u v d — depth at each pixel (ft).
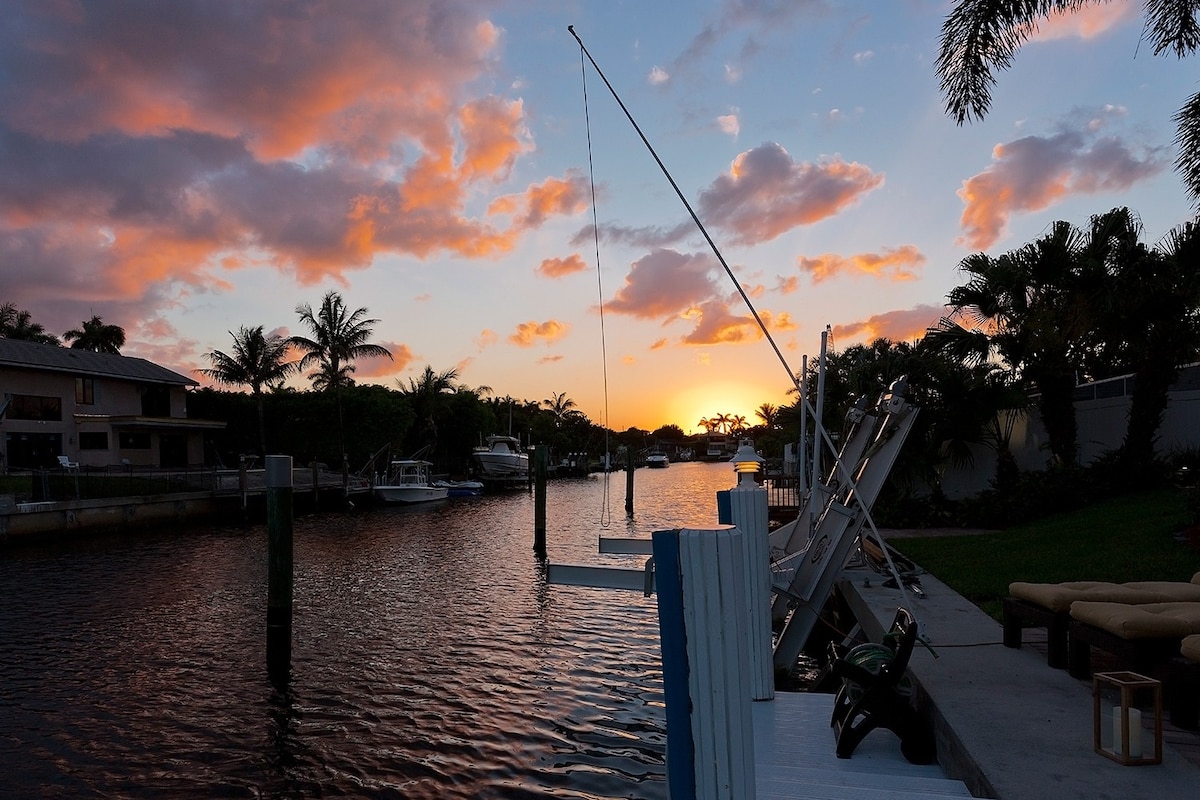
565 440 346.54
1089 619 17.24
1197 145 31.65
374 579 63.57
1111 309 51.13
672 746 7.31
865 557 38.63
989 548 42.11
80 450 136.36
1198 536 34.12
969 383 57.62
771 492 74.59
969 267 59.41
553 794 23.71
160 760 26.84
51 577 65.98
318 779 25.14
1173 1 30.37
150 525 106.11
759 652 20.76
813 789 13.71
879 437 27.30
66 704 32.63
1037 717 15.97
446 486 169.68
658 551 7.42
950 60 32.76
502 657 38.91
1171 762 13.50
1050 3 31.22
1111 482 53.52
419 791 24.17
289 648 39.45
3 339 136.87
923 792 13.98
